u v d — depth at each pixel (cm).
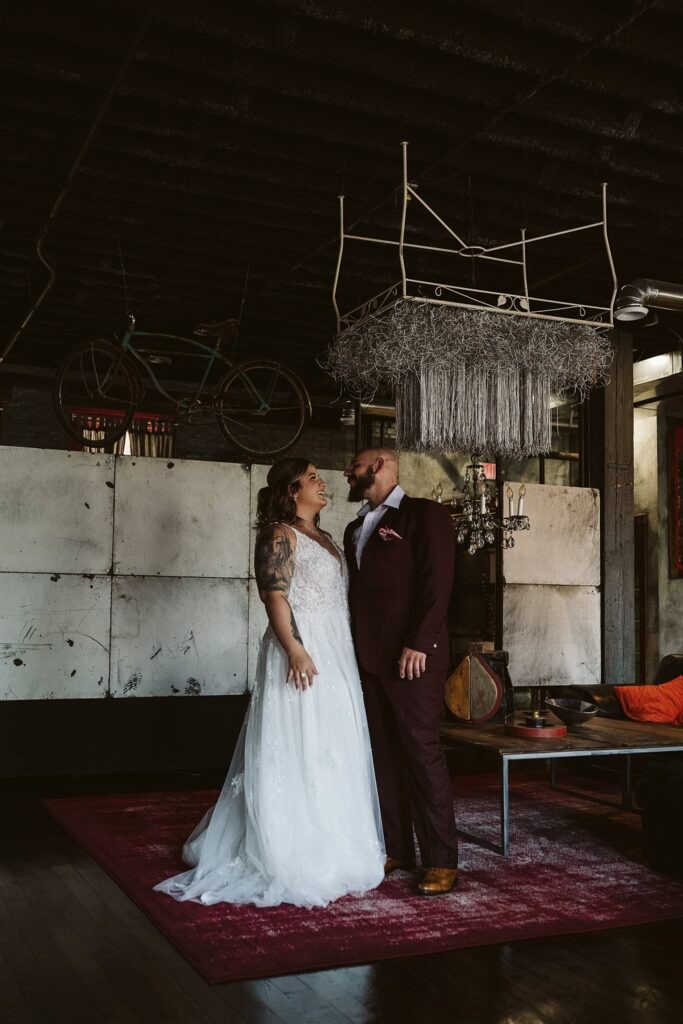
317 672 316
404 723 316
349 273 581
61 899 308
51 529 543
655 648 891
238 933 269
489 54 352
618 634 642
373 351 411
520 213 510
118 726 551
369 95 386
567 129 427
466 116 401
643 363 792
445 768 321
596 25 340
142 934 272
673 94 390
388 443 1010
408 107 393
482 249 418
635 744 354
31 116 416
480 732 382
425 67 368
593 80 374
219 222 525
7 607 532
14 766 526
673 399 891
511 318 418
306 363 832
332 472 621
